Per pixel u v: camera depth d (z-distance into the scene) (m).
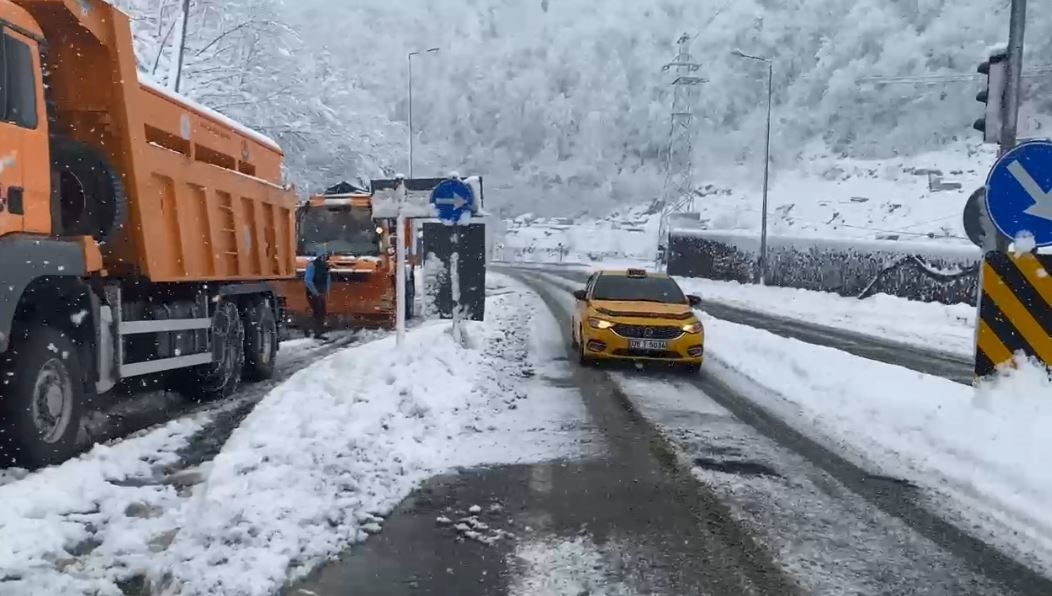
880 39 108.44
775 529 5.33
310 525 5.02
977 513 5.70
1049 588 4.47
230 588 4.09
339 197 18.47
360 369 9.99
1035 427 7.16
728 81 120.81
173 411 8.95
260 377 11.28
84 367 7.17
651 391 10.43
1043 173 7.83
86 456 6.55
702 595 4.30
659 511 5.66
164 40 25.45
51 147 7.12
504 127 128.50
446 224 13.96
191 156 8.98
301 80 34.44
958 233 61.88
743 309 27.94
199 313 9.34
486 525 5.32
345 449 6.57
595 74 128.25
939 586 4.47
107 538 4.80
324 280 16.48
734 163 109.88
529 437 7.74
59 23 7.09
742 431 8.19
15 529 4.75
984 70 8.83
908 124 98.50
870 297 28.58
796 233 71.56
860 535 5.24
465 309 14.02
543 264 76.94
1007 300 8.14
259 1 31.61
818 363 12.05
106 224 7.61
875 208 77.31
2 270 5.78
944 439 7.50
